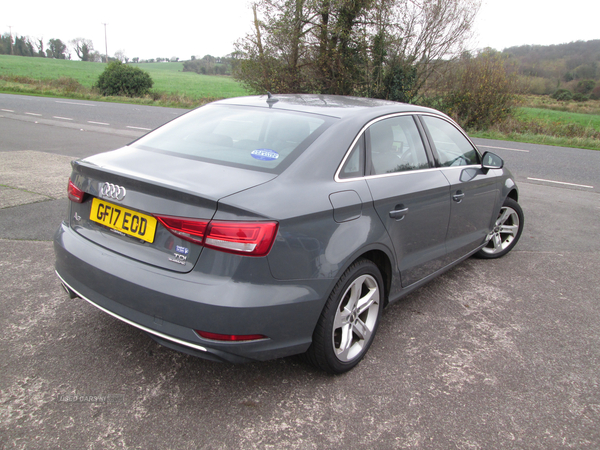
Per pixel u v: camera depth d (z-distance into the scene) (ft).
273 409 7.32
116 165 7.68
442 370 8.68
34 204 17.24
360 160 8.48
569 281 13.33
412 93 63.62
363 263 8.15
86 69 250.78
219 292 6.36
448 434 7.01
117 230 7.40
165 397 7.43
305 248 6.96
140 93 97.96
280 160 7.66
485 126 63.05
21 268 11.73
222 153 8.05
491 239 14.74
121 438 6.52
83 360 8.24
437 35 60.23
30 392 7.32
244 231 6.34
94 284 7.35
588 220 19.98
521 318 10.96
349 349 8.44
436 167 10.66
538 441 6.98
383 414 7.38
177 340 6.63
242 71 66.44
